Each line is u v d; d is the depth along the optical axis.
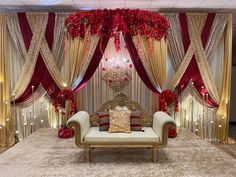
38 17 5.07
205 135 5.40
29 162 3.61
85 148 3.65
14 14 5.04
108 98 5.32
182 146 4.32
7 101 5.15
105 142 3.63
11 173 3.24
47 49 5.11
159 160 3.71
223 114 5.34
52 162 3.62
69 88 5.12
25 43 5.09
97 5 4.94
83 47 5.02
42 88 5.23
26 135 5.34
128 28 3.26
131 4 4.87
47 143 4.46
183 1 4.65
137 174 3.22
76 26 3.25
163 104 4.93
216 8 5.12
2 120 5.15
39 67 5.16
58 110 5.18
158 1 4.65
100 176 3.16
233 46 7.96
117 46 3.36
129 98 4.96
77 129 3.62
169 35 5.14
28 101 5.25
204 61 5.18
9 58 5.18
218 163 3.59
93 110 5.32
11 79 5.22
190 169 3.38
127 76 5.28
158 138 3.64
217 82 5.35
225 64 5.23
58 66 5.20
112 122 3.99
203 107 5.36
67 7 5.09
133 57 5.06
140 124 4.16
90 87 5.29
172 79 5.24
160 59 5.07
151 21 3.23
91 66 5.13
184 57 5.18
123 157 3.86
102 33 3.30
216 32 5.16
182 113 5.36
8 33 5.12
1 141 5.15
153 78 5.11
